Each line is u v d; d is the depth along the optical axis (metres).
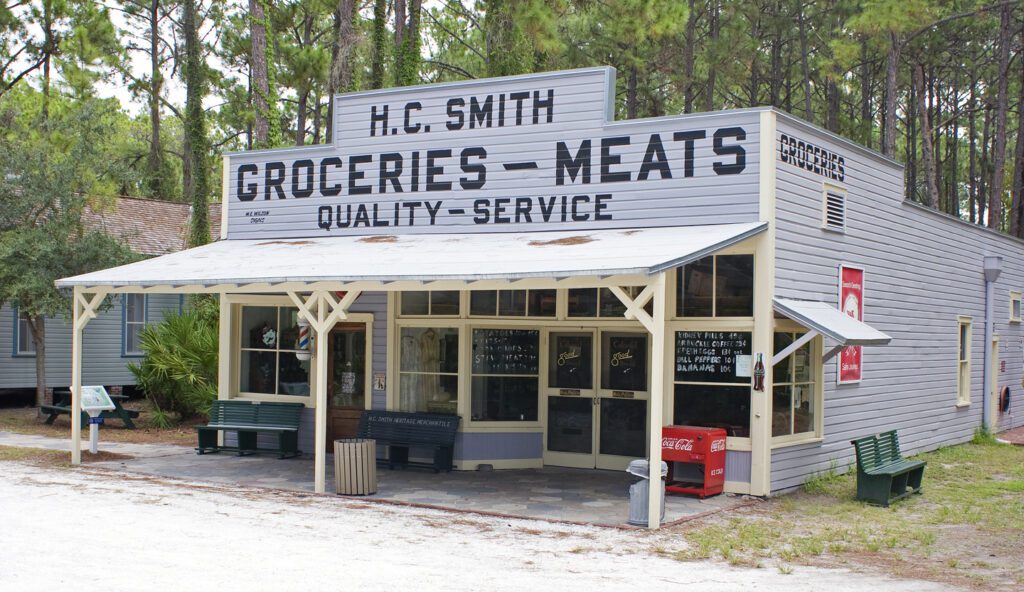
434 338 14.09
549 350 13.90
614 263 9.55
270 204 15.52
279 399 15.27
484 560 8.14
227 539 8.73
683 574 7.81
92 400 14.42
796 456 12.37
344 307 11.47
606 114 12.91
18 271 18.33
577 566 8.01
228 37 32.56
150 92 32.47
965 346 18.41
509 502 11.12
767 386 11.57
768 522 10.18
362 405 14.83
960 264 18.05
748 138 11.86
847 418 13.73
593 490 11.95
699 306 12.10
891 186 15.11
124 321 24.03
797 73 32.53
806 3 31.03
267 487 11.92
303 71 25.47
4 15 27.66
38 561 7.69
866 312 14.23
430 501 11.12
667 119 12.40
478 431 13.66
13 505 10.27
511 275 9.84
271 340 15.44
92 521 9.43
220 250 14.70
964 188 49.50
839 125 32.03
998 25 31.98
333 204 14.97
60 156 19.95
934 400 16.81
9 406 22.38
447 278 10.23
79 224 19.48
